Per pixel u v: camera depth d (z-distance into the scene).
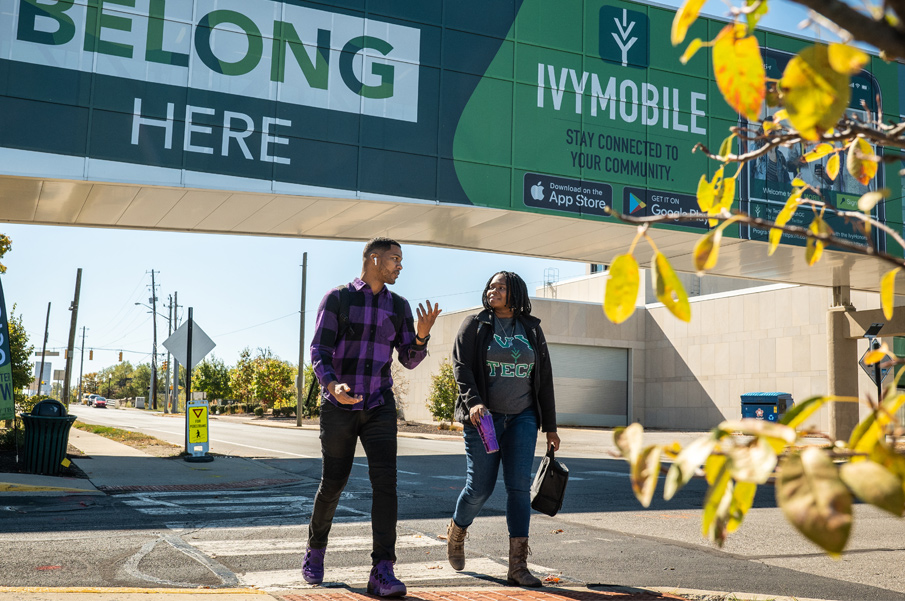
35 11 11.61
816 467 0.68
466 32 14.31
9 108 11.35
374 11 13.67
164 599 3.74
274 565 5.25
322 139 13.11
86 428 28.34
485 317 4.63
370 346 4.27
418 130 13.76
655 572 5.24
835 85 0.80
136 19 12.16
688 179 15.64
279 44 12.98
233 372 73.88
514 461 4.58
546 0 14.98
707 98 15.95
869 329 21.44
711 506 0.79
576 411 41.22
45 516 7.59
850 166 1.29
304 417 55.44
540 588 4.46
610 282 0.95
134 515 7.76
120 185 12.05
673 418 40.59
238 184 12.51
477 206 14.02
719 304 38.34
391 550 4.15
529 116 14.60
